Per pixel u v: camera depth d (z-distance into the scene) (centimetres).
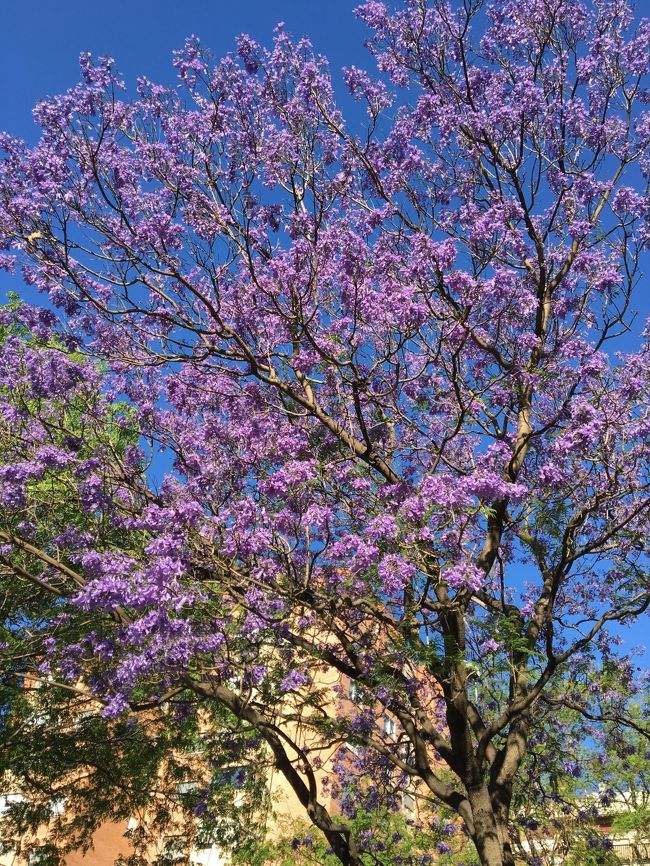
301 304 827
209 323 891
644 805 1576
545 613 920
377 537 726
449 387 980
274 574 798
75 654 879
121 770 1309
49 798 1348
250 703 829
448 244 747
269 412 939
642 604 888
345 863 841
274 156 905
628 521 823
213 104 882
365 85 907
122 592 661
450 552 742
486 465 851
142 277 823
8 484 846
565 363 957
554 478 790
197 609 764
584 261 906
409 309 762
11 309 879
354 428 955
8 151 796
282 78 909
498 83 1011
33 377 915
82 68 810
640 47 984
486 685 977
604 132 959
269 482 806
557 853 1272
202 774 1366
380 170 932
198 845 1358
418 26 1004
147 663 706
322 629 877
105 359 900
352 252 820
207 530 786
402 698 822
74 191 802
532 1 1009
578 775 1110
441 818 1319
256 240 900
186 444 947
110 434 995
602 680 1036
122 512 904
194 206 883
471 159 1016
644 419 821
